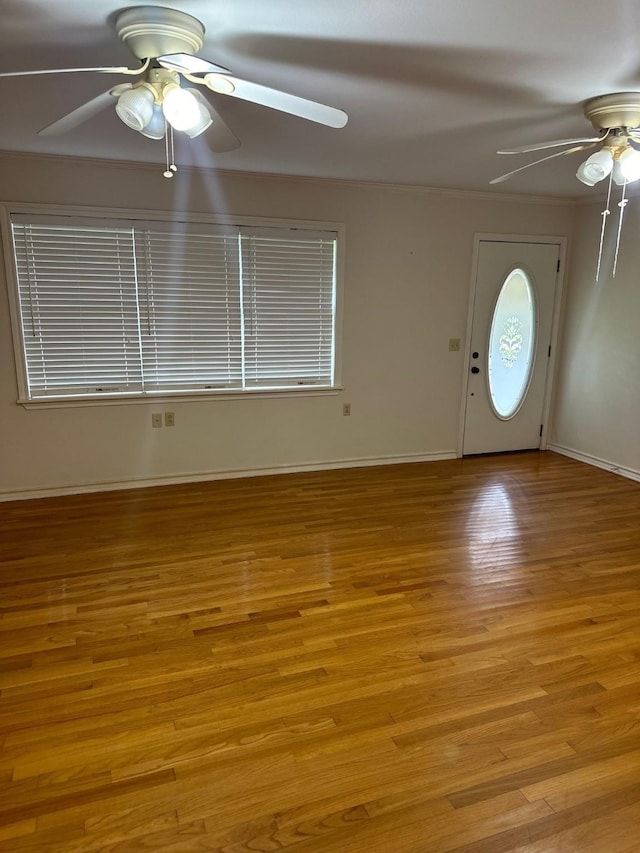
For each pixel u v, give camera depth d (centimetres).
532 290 502
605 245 470
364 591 278
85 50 204
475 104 255
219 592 276
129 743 182
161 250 394
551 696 206
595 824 156
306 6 170
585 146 262
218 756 177
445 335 486
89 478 412
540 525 362
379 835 152
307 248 429
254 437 450
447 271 472
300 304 437
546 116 273
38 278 373
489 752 180
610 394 475
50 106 262
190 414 428
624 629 248
